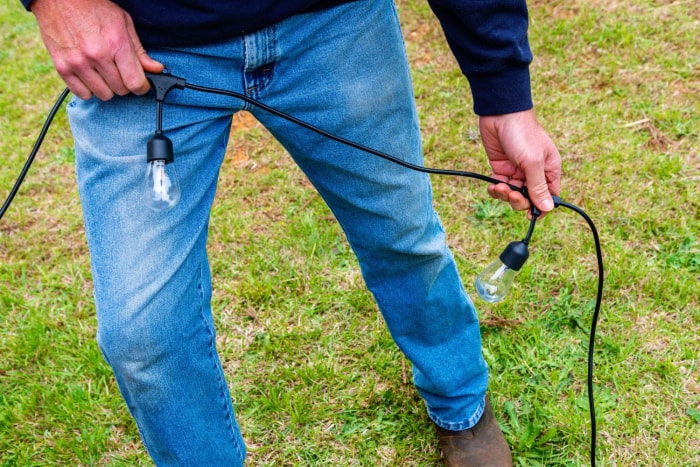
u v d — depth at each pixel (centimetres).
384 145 136
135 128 115
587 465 181
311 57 123
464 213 268
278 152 320
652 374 201
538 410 195
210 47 116
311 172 144
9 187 318
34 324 241
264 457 196
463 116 321
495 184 138
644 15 356
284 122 131
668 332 212
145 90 112
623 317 219
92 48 104
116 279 113
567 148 288
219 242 271
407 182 139
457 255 249
